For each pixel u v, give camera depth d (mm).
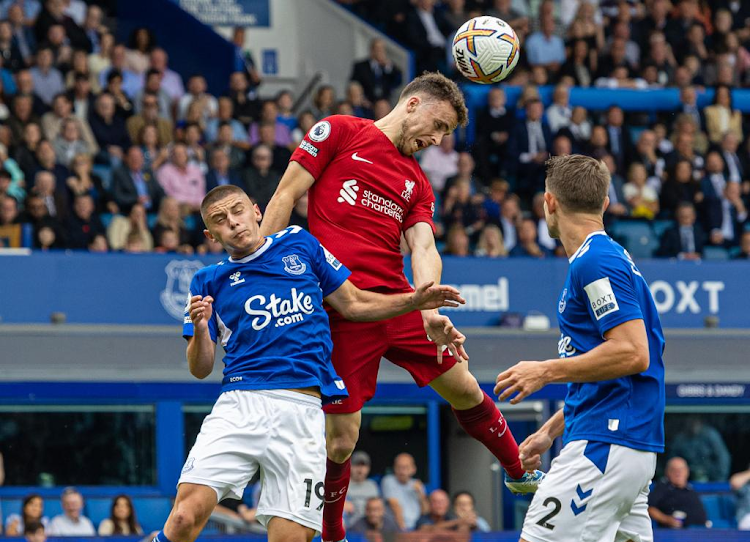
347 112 40375
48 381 28094
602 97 43531
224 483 12320
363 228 13695
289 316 12570
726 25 46938
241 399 12469
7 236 32156
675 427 31562
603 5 46688
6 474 28250
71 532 26828
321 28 48438
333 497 14219
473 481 31328
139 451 28875
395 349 14117
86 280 30688
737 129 43188
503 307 33094
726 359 32031
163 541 12273
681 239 38625
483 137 40781
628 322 11883
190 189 35656
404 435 30266
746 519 30234
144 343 29359
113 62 39406
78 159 34500
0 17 41188
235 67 46312
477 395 14562
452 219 36812
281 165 37531
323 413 12797
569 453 12383
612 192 39531
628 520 12680
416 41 45250
